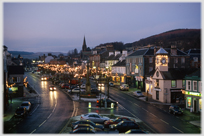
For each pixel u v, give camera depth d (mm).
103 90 68812
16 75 56312
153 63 68062
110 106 43562
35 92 65250
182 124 30172
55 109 40219
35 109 40281
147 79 63625
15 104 45500
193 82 39656
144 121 31531
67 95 59250
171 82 49375
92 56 129375
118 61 94750
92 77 114938
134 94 58875
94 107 42219
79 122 26031
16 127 27562
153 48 70750
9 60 97688
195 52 93375
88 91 56750
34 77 131000
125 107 42844
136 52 77125
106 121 28484
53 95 59219
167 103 48125
